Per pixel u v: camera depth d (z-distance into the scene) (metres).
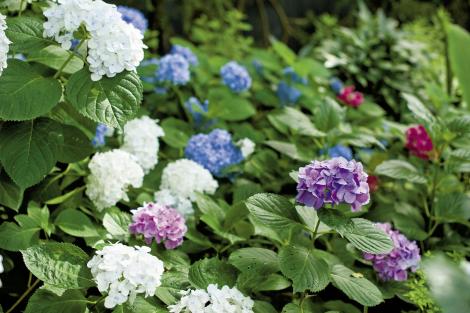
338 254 2.88
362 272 2.72
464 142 3.19
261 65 4.74
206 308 2.06
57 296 2.08
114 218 2.43
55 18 2.19
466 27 7.20
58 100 2.19
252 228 2.70
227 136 3.28
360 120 4.02
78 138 2.49
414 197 3.51
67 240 2.62
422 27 6.21
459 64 4.59
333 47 5.19
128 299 2.02
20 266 2.62
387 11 7.22
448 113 3.90
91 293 2.56
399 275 2.57
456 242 3.08
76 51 2.27
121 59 2.18
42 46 2.27
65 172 2.67
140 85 2.22
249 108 3.76
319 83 4.65
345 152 3.42
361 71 4.93
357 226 2.18
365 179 2.12
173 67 3.72
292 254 2.19
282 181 3.40
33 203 2.43
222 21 5.94
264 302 2.29
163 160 3.46
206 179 2.90
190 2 5.88
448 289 1.47
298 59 4.55
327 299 2.85
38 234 2.37
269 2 6.93
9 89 2.17
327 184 2.08
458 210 2.96
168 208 2.47
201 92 4.09
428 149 3.35
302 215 2.33
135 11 3.87
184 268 2.36
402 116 4.62
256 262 2.31
